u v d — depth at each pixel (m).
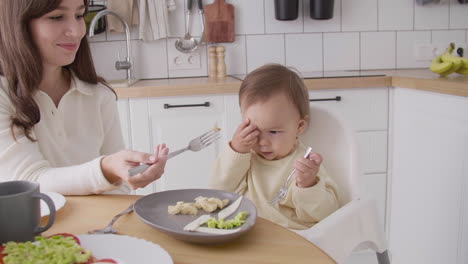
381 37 2.62
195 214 0.79
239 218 0.74
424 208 1.88
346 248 0.92
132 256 0.59
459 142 1.61
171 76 2.56
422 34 2.64
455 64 1.87
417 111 1.91
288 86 1.15
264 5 2.54
